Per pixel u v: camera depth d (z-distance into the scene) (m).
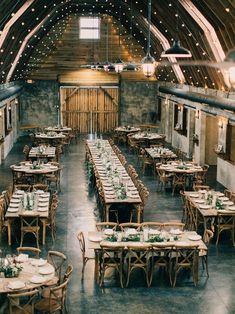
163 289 11.48
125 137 31.75
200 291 11.41
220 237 14.93
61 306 9.95
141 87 34.84
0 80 25.25
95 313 10.34
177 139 30.72
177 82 29.84
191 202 15.14
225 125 21.48
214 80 21.61
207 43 19.16
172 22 21.11
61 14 30.58
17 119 33.12
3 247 13.76
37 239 13.70
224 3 14.96
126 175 18.62
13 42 21.45
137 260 11.57
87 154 25.23
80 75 34.22
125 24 32.09
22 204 14.66
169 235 12.16
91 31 33.69
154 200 18.81
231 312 10.50
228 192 16.42
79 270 12.35
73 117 35.09
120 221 16.22
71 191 19.81
